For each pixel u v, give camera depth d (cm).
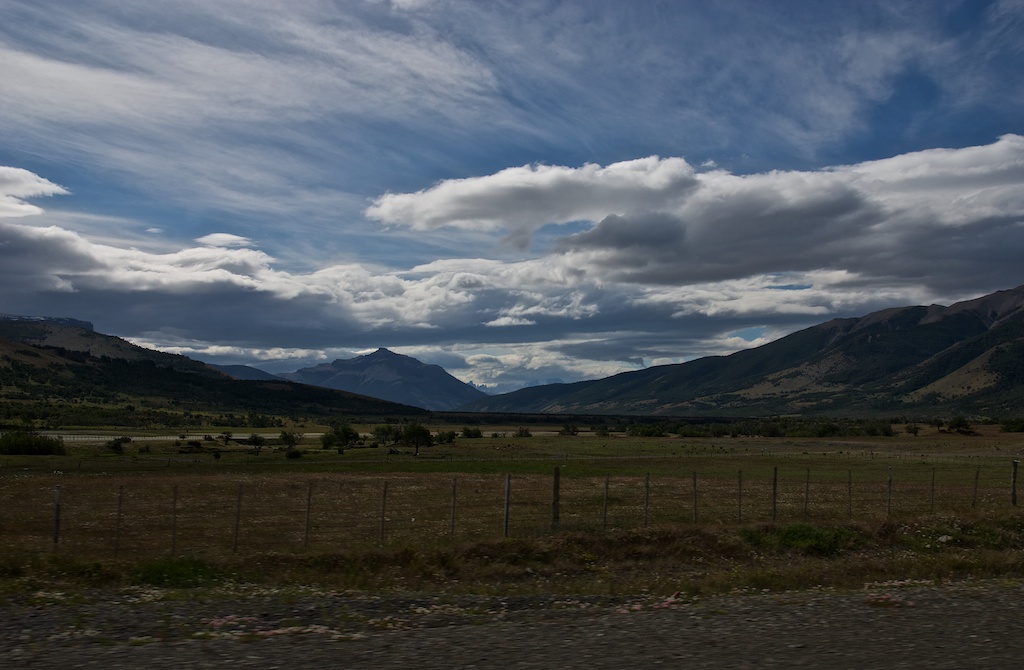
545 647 1127
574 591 1820
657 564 2270
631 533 2434
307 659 1058
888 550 2522
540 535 2473
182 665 1026
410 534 2777
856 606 1470
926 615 1368
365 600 1611
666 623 1323
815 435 15250
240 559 2003
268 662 1041
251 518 3362
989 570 2044
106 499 4106
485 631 1270
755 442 13488
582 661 1031
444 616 1443
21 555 2009
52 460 8438
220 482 5144
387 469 7431
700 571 2205
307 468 7562
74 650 1120
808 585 1853
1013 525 2764
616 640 1173
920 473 6688
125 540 2689
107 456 9325
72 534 2839
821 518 3350
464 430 16388
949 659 1028
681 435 16550
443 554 2141
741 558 2370
